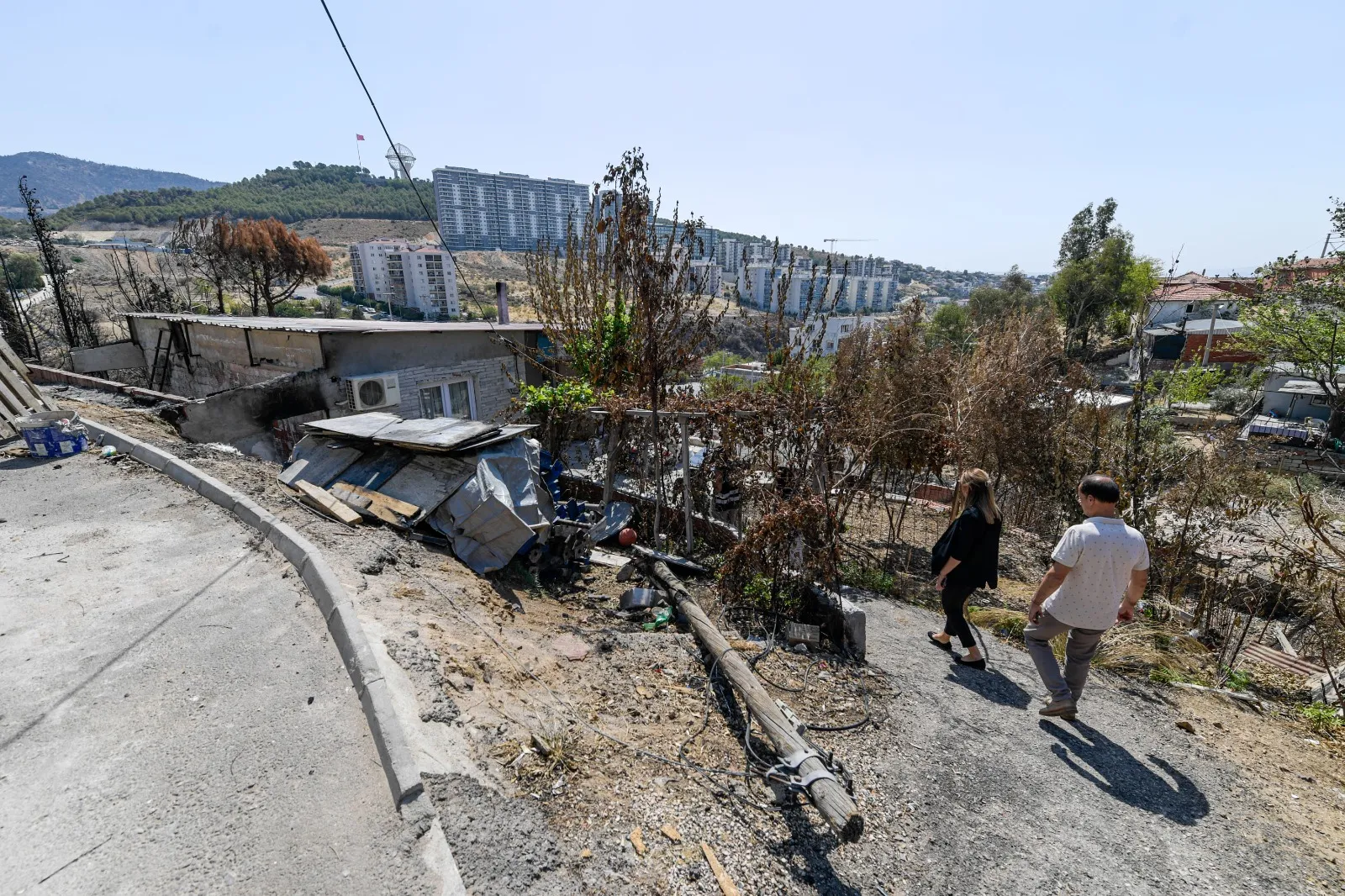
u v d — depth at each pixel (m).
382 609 4.10
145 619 3.85
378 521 6.17
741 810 3.05
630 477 8.84
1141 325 8.62
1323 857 3.14
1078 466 10.54
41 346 25.83
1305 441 20.62
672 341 7.98
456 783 2.68
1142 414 10.49
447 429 6.72
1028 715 4.39
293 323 11.95
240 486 6.32
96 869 2.20
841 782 3.26
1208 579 8.11
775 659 4.87
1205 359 31.14
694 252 9.10
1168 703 4.96
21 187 21.61
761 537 5.64
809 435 6.69
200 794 2.55
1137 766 3.87
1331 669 6.24
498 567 6.02
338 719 3.02
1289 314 21.47
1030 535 11.20
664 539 7.78
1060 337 12.62
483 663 3.86
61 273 23.00
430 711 3.12
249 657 3.49
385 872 2.23
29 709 3.03
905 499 9.88
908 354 10.38
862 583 7.53
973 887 2.79
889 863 2.88
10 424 7.47
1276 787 3.80
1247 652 7.02
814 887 2.66
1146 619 7.39
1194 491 8.70
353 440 7.14
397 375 11.49
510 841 2.46
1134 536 3.69
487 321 14.37
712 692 4.16
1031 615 4.20
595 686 4.07
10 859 2.22
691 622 4.84
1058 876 2.89
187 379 14.30
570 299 13.27
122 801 2.51
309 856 2.29
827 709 4.21
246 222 30.23
